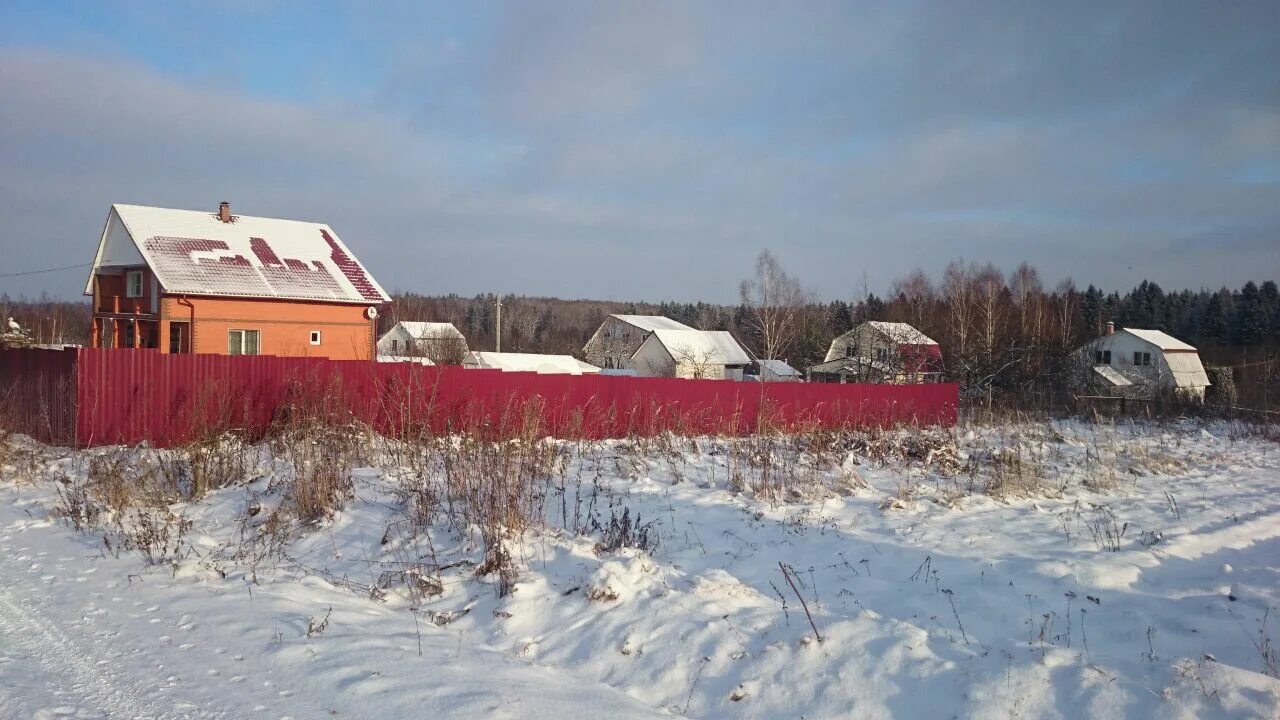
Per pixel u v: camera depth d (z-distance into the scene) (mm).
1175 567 8883
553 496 10703
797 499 11289
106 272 37156
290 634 6445
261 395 16312
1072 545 9469
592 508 10273
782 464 13336
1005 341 46344
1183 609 7133
